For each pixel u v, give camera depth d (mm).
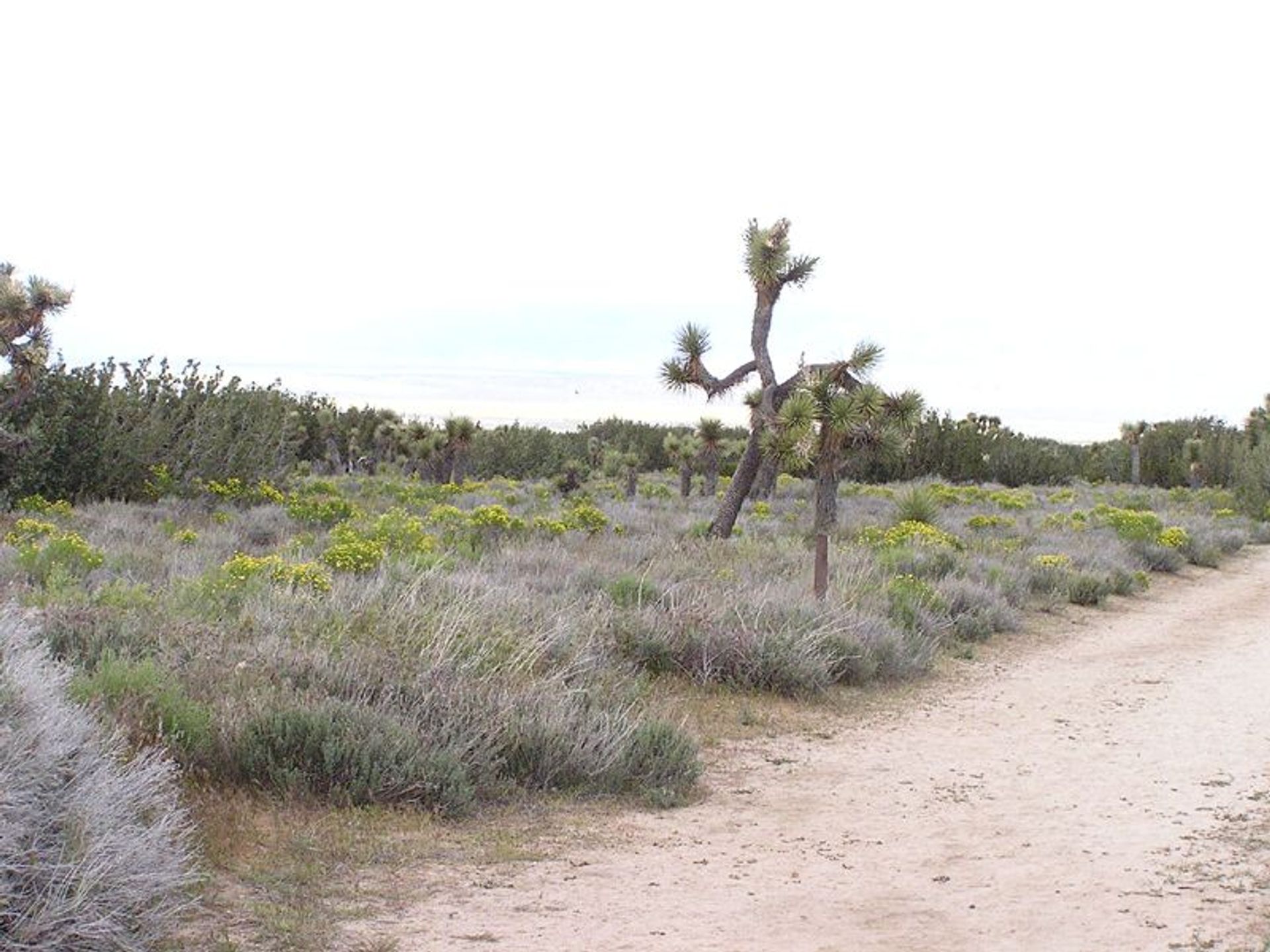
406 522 19344
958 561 20297
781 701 11625
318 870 6223
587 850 6957
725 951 5406
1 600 10531
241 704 7750
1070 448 73188
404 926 5562
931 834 7480
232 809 6801
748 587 15648
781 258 21641
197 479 27766
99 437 26391
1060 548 25000
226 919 5453
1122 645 16078
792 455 20625
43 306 22797
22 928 4492
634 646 12094
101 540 17906
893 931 5703
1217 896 6176
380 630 10234
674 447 41906
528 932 5578
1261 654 15234
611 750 8438
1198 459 58719
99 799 5070
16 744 4918
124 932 4824
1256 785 8688
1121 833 7477
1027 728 10867
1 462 24781
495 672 9570
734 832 7488
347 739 7445
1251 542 33281
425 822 7168
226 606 10898
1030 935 5633
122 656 8391
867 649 12891
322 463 50000
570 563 17203
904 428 20453
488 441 54281
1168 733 10586
